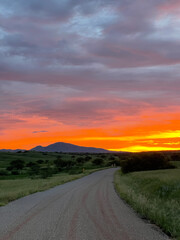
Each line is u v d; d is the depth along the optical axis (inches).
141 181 881.5
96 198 522.3
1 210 391.9
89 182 1037.2
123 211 365.1
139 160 1792.6
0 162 4662.9
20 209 396.8
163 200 484.7
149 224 278.7
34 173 2372.0
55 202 471.8
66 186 864.9
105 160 5275.6
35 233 241.8
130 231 247.1
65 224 280.5
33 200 510.9
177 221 270.8
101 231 247.6
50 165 4057.6
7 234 240.1
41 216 331.3
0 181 1380.4
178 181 635.5
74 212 359.6
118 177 1347.2
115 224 279.0
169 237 225.5
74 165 4025.6
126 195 538.3
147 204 374.9
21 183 1126.4
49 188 807.7
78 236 229.6
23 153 7126.0
